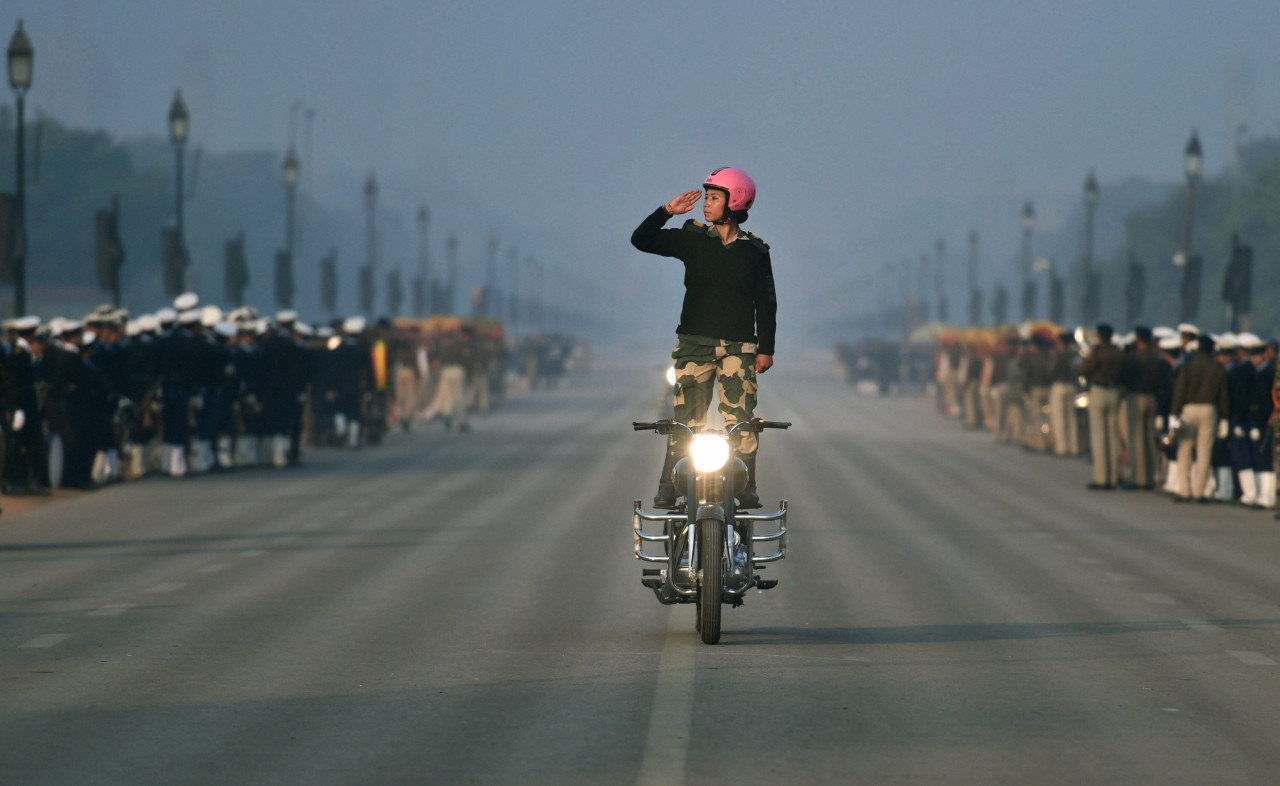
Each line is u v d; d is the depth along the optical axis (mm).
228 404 76000
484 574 41281
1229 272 117438
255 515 56000
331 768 21297
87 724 23875
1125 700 26125
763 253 30828
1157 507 62469
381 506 59500
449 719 24234
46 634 31859
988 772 21281
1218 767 21703
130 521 53844
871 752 22297
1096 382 70500
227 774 20969
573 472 76375
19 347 59688
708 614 30266
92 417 65500
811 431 117438
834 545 48562
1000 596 38312
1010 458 90562
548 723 23938
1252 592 39375
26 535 49688
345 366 92188
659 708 24953
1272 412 61219
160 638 31484
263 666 28578
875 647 30969
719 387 30859
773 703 25453
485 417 134750
